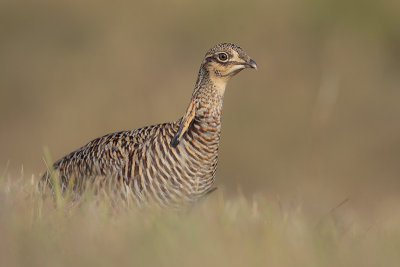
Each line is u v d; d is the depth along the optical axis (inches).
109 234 883.4
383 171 3614.7
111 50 4170.8
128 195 1057.5
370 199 1851.6
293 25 4360.2
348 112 3914.9
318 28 4392.2
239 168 3585.1
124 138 1099.9
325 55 4264.3
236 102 3865.7
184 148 1075.3
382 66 4315.9
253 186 3348.9
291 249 878.4
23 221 903.7
